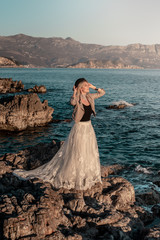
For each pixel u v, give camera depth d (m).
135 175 10.04
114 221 4.34
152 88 66.62
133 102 38.50
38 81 89.69
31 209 4.05
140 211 5.36
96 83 82.38
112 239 3.94
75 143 5.03
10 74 140.25
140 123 22.83
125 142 16.42
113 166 11.33
